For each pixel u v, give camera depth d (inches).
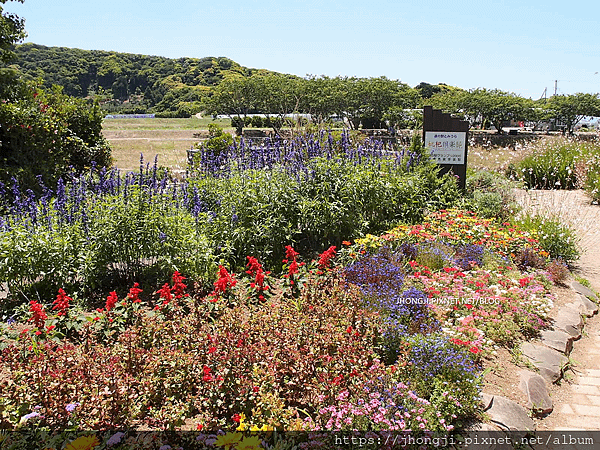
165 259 233.1
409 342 173.2
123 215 233.1
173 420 136.7
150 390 146.9
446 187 418.3
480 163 706.8
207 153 347.3
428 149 456.1
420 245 287.3
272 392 152.3
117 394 140.8
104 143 625.6
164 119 2561.5
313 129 522.0
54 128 490.0
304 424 138.3
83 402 138.6
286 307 198.4
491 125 1958.7
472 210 394.9
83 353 163.8
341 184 308.8
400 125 1599.4
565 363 196.4
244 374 150.7
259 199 286.0
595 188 489.1
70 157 552.7
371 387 150.3
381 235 301.6
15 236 221.1
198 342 166.9
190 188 294.2
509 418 151.2
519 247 307.1
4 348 175.5
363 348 175.3
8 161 458.3
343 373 159.6
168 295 196.4
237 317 181.6
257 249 275.1
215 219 275.4
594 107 1926.7
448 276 248.5
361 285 227.6
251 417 140.9
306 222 295.6
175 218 249.6
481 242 306.0
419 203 365.7
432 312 207.5
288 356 161.8
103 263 233.0
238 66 4355.3
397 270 243.3
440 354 163.3
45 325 184.5
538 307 225.5
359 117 1892.2
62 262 224.5
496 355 190.7
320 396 149.6
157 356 158.9
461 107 1879.9
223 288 206.1
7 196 383.6
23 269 219.0
